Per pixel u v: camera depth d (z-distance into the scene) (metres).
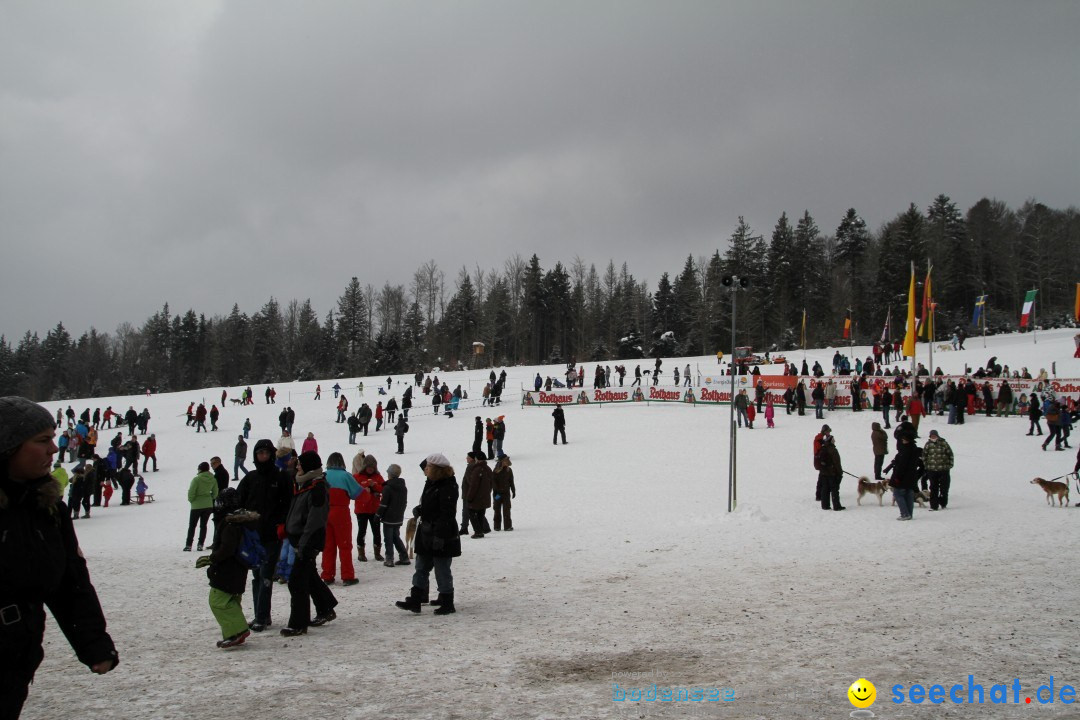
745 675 5.46
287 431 36.22
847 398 36.31
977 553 10.91
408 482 25.31
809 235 96.00
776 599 8.30
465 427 39.19
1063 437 24.14
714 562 11.09
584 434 34.38
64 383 134.88
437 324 112.06
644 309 122.50
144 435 43.59
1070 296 96.50
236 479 28.56
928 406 32.75
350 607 8.80
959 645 6.13
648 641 6.62
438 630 7.32
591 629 7.17
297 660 6.24
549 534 15.01
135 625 7.96
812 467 23.86
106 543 17.77
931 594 8.23
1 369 131.25
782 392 38.25
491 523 17.08
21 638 2.91
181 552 15.16
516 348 112.38
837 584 9.04
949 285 91.12
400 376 73.25
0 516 2.91
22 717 4.81
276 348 120.56
